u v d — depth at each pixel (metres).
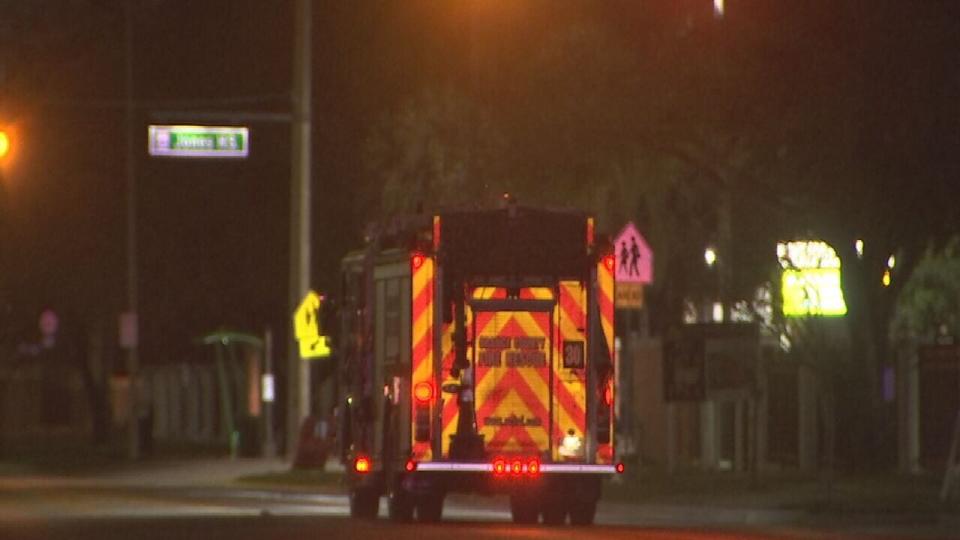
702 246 144.50
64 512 111.12
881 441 122.69
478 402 89.75
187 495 137.25
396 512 92.88
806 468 132.88
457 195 137.50
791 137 111.44
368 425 97.06
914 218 114.00
